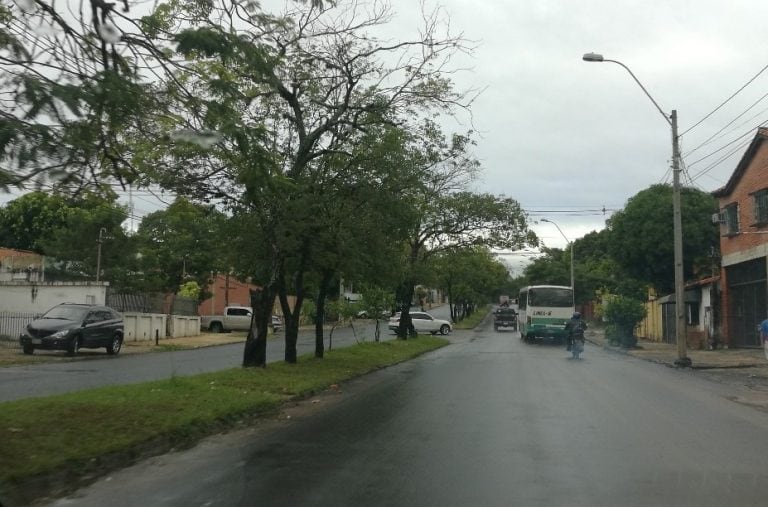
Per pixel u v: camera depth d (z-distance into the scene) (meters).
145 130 8.77
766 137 26.31
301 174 17.59
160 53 8.70
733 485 7.27
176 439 9.57
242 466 8.18
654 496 6.82
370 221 18.17
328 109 17.95
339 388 16.56
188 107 8.67
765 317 27.52
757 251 27.45
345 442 9.65
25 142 6.38
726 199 30.72
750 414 12.37
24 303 33.56
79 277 40.25
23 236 49.16
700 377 19.36
